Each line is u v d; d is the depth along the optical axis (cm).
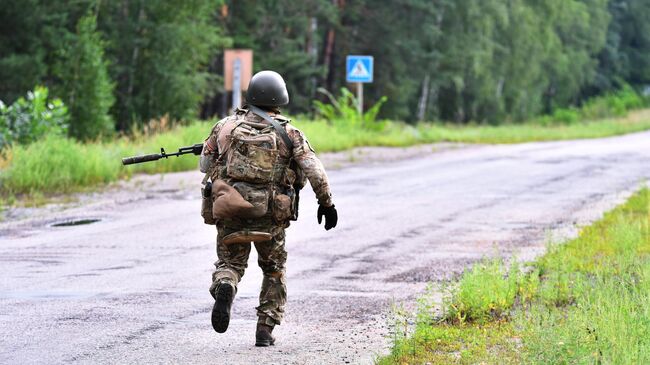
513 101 18225
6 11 8406
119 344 1775
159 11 9438
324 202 1689
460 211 3816
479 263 2623
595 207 3909
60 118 5859
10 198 4034
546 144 9094
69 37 8300
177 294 2227
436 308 2080
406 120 15988
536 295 2133
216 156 1703
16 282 2361
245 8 12631
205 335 1850
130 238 3102
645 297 1902
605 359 1468
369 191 4547
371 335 1858
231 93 12712
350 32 14612
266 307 1770
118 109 9544
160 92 9400
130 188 4575
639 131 14338
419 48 14600
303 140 1684
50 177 4500
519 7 17000
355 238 3114
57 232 3241
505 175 5425
